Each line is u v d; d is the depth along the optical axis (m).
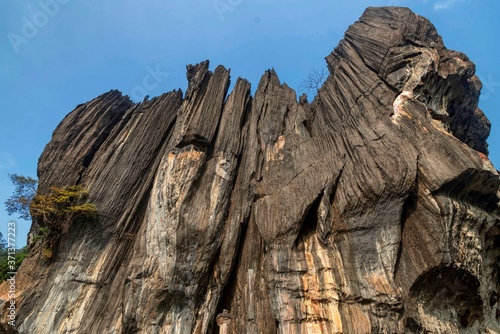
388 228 18.53
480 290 17.86
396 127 21.08
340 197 20.95
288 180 23.75
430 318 16.73
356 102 24.98
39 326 22.16
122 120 32.81
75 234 25.92
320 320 17.78
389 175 19.19
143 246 24.91
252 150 28.19
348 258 18.98
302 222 20.98
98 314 23.50
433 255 16.75
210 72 34.16
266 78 34.62
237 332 20.70
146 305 21.98
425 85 23.45
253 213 24.66
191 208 25.16
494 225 18.77
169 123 32.78
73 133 30.92
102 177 28.42
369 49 26.91
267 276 20.12
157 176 27.70
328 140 24.47
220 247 24.47
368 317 16.84
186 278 22.84
